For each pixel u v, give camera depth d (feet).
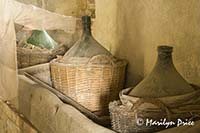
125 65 7.11
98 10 8.36
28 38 9.18
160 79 5.04
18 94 7.54
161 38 6.48
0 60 6.88
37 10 6.93
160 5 6.43
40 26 7.15
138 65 7.19
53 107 6.16
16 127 7.72
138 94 5.01
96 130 5.04
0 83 7.16
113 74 6.80
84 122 5.34
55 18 7.26
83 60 6.70
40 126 6.62
